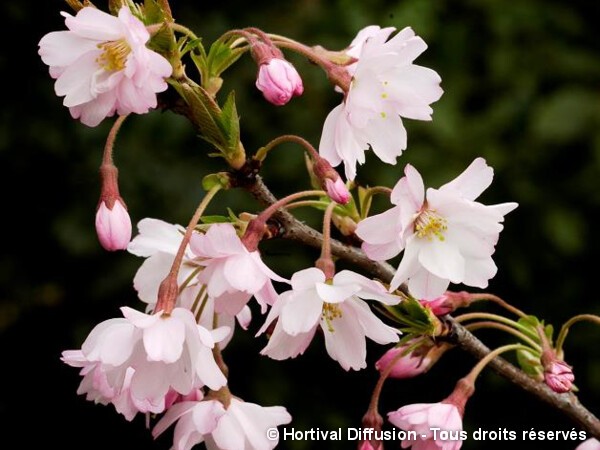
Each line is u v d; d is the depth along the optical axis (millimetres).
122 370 462
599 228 891
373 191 507
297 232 498
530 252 884
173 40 473
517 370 526
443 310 516
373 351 849
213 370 460
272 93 480
